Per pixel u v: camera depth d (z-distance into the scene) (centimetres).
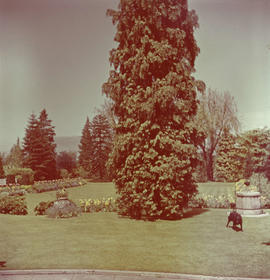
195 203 2056
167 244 1134
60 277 841
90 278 832
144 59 1582
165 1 1656
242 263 916
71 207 1742
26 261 959
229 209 1961
